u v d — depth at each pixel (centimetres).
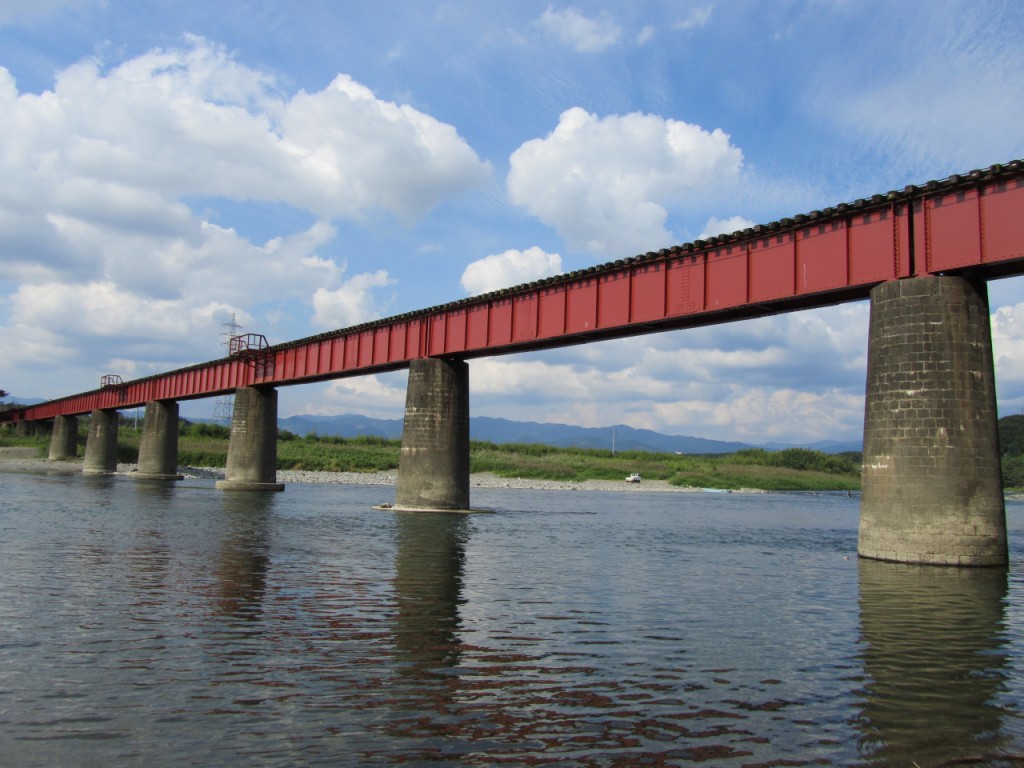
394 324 5788
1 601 1761
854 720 1091
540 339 4588
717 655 1445
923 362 2791
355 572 2395
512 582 2294
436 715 1075
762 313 3662
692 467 14938
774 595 2152
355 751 945
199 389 8475
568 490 10981
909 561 2755
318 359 6719
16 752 916
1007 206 2678
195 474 10462
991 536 2706
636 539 3944
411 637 1527
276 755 927
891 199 2941
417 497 5197
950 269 2791
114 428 10862
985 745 1006
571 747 972
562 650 1454
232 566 2430
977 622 1792
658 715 1095
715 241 3606
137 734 981
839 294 3222
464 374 5391
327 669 1285
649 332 4269
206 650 1386
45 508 4475
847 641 1584
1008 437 19525
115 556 2567
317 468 11938
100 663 1286
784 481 14075
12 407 16175
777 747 985
